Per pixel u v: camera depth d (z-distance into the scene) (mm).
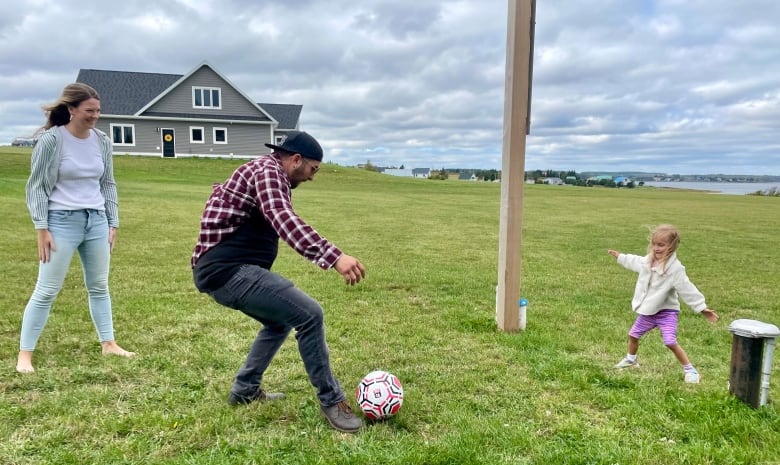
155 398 3258
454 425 3021
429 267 8336
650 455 2707
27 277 6477
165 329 4641
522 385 3627
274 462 2572
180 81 39062
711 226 16562
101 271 3887
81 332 4469
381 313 5500
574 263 9219
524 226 15188
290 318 2818
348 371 3844
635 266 4031
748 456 2691
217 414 3033
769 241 12977
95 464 2516
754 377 3252
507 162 4766
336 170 41594
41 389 3355
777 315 6102
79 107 3506
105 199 3953
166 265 7590
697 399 3350
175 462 2537
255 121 41219
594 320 5535
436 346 4465
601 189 45844
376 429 2930
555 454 2688
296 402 3223
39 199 3467
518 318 4953
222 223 2766
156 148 39656
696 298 3734
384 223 14578
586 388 3594
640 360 4277
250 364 3131
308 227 2604
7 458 2537
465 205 22312
